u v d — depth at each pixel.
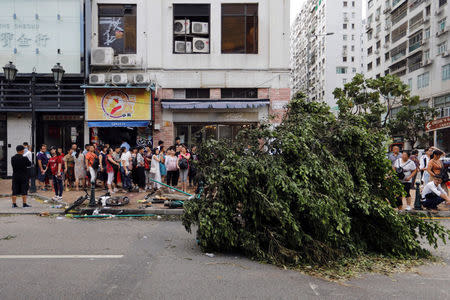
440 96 33.38
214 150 5.66
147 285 3.90
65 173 12.41
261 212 4.96
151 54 16.23
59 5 15.96
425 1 35.41
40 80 16.19
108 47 15.99
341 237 5.07
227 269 4.53
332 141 5.86
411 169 8.94
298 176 5.29
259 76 16.44
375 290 3.87
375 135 6.00
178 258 5.02
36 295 3.58
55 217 8.27
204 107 15.98
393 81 25.84
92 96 15.77
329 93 64.56
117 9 16.41
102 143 16.56
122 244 5.79
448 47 31.84
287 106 6.66
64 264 4.64
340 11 64.81
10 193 12.13
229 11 16.56
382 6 46.03
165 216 8.46
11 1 15.90
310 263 4.83
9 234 6.47
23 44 15.97
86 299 3.49
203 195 5.58
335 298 3.61
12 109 15.89
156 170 11.85
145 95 15.83
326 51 64.50
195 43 16.53
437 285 4.06
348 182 5.34
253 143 5.82
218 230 5.03
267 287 3.89
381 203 5.38
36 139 16.22
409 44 38.84
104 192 12.02
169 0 16.42
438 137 32.22
